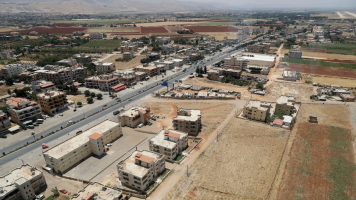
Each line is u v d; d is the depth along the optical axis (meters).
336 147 131.38
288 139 139.38
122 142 140.38
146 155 114.19
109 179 109.69
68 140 126.94
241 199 96.31
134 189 102.75
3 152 128.38
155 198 97.62
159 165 111.62
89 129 138.75
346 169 113.81
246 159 121.88
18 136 146.25
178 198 97.44
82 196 87.81
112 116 171.88
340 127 152.88
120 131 147.62
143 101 199.62
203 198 97.19
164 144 123.75
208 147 133.50
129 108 185.00
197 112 158.50
